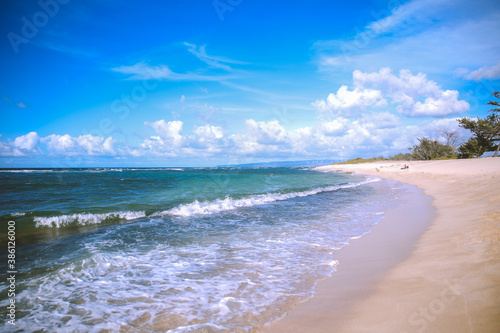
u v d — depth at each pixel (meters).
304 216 10.19
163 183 23.30
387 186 22.41
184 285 4.29
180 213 10.71
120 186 20.14
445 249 4.84
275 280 4.40
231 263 5.27
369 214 10.26
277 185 23.44
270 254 5.79
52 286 4.26
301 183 25.97
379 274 4.20
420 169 37.12
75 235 7.39
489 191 10.19
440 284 3.41
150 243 6.69
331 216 10.09
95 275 4.71
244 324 3.09
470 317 2.54
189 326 3.09
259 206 12.69
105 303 3.72
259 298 3.75
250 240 6.95
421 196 14.32
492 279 3.22
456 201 10.52
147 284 4.34
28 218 8.77
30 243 6.55
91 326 3.16
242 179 30.08
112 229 8.11
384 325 2.71
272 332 2.88
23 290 4.11
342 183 26.27
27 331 3.04
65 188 18.25
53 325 3.18
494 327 2.32
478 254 4.18
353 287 3.85
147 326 3.13
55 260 5.42
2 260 5.37
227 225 8.73
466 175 20.67
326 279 4.32
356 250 5.83
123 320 3.27
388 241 6.27
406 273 4.04
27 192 15.73
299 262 5.23
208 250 6.13
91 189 17.86
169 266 5.14
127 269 4.99
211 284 4.31
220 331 2.96
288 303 3.56
